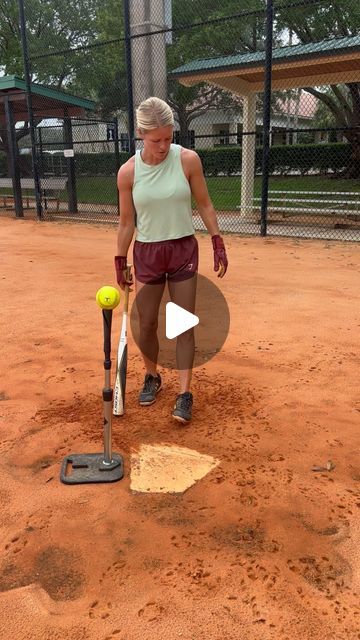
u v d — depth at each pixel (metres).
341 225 12.44
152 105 2.93
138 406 3.70
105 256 9.15
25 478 2.91
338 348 4.66
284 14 17.91
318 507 2.63
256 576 2.21
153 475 2.90
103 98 27.45
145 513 2.61
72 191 16.17
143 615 2.04
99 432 3.35
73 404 3.73
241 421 3.45
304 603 2.08
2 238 11.43
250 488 2.78
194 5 19.16
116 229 12.93
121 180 3.28
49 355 4.60
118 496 2.74
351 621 2.00
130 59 11.54
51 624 2.01
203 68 12.80
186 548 2.38
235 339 4.90
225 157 28.52
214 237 3.48
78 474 2.90
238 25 18.72
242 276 7.40
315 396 3.78
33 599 2.12
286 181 24.16
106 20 22.95
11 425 3.46
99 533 2.48
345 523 2.52
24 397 3.85
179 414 3.35
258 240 10.80
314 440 3.23
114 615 2.04
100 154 28.22
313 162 25.64
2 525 2.55
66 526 2.53
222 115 41.28
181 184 3.21
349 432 3.31
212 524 2.52
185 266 3.38
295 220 13.92
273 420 3.46
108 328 2.74
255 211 15.92
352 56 10.94
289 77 13.88
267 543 2.40
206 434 3.30
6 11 23.81
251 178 14.22
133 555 2.34
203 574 2.22
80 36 25.56
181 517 2.58
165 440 3.25
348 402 3.69
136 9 11.10
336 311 5.71
